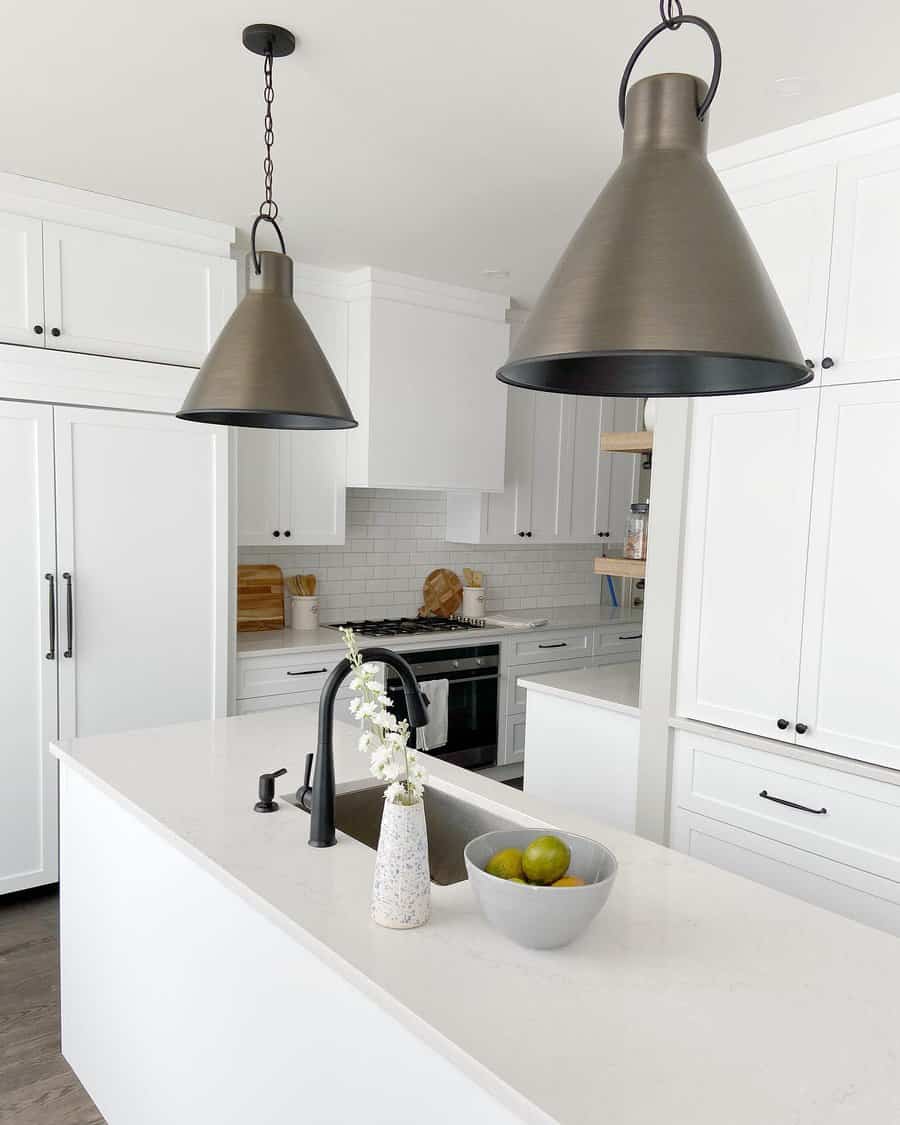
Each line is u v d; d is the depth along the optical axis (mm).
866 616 2328
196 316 3486
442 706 4508
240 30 2039
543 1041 1093
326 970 1361
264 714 2777
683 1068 1050
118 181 3076
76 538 3273
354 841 1757
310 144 2699
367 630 4543
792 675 2498
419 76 2246
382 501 4953
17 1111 2201
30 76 2283
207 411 1654
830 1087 1025
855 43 2021
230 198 3225
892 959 1339
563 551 5875
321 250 3818
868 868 2322
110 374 3289
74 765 2244
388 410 4184
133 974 2002
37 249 3102
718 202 959
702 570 2727
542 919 1268
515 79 2254
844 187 2363
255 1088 1556
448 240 3648
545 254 3809
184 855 1771
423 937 1363
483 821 1990
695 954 1334
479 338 4496
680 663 2803
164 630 3510
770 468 2541
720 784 2688
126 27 2033
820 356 2426
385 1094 1245
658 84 1001
